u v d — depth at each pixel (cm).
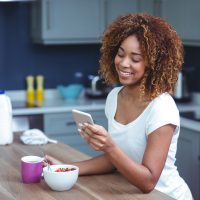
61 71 496
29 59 483
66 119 436
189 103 462
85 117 179
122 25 190
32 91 474
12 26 475
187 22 428
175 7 444
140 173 178
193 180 375
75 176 187
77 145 443
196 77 473
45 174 186
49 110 429
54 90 493
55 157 232
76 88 480
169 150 193
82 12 458
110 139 176
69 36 457
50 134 432
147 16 189
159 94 189
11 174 208
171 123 183
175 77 190
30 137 261
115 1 468
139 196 179
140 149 193
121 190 186
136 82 192
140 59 184
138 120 192
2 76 476
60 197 179
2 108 255
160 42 182
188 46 481
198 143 367
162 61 185
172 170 199
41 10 448
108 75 208
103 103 455
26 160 201
